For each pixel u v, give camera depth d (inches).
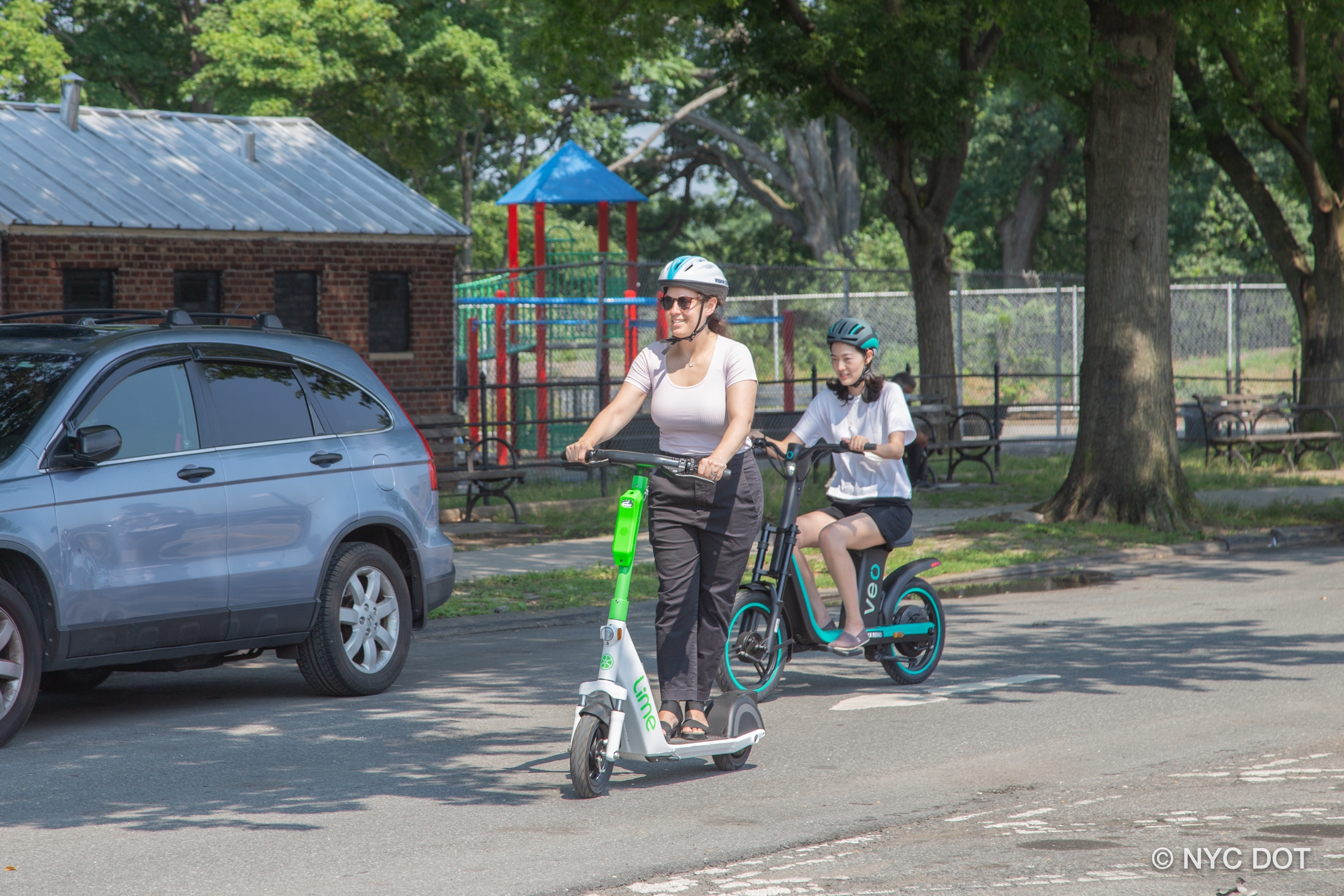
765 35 2383.1
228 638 952.9
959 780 765.3
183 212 2316.7
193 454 945.5
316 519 998.4
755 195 6806.1
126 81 5078.7
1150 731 879.7
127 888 587.8
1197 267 5723.4
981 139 5649.6
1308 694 987.3
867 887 581.6
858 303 5036.9
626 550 729.6
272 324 1048.8
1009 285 6038.4
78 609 877.2
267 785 762.8
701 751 750.5
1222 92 3014.3
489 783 765.9
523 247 6683.1
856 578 999.0
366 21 4247.0
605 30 2588.6
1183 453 3024.1
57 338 952.3
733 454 720.3
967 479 2598.4
